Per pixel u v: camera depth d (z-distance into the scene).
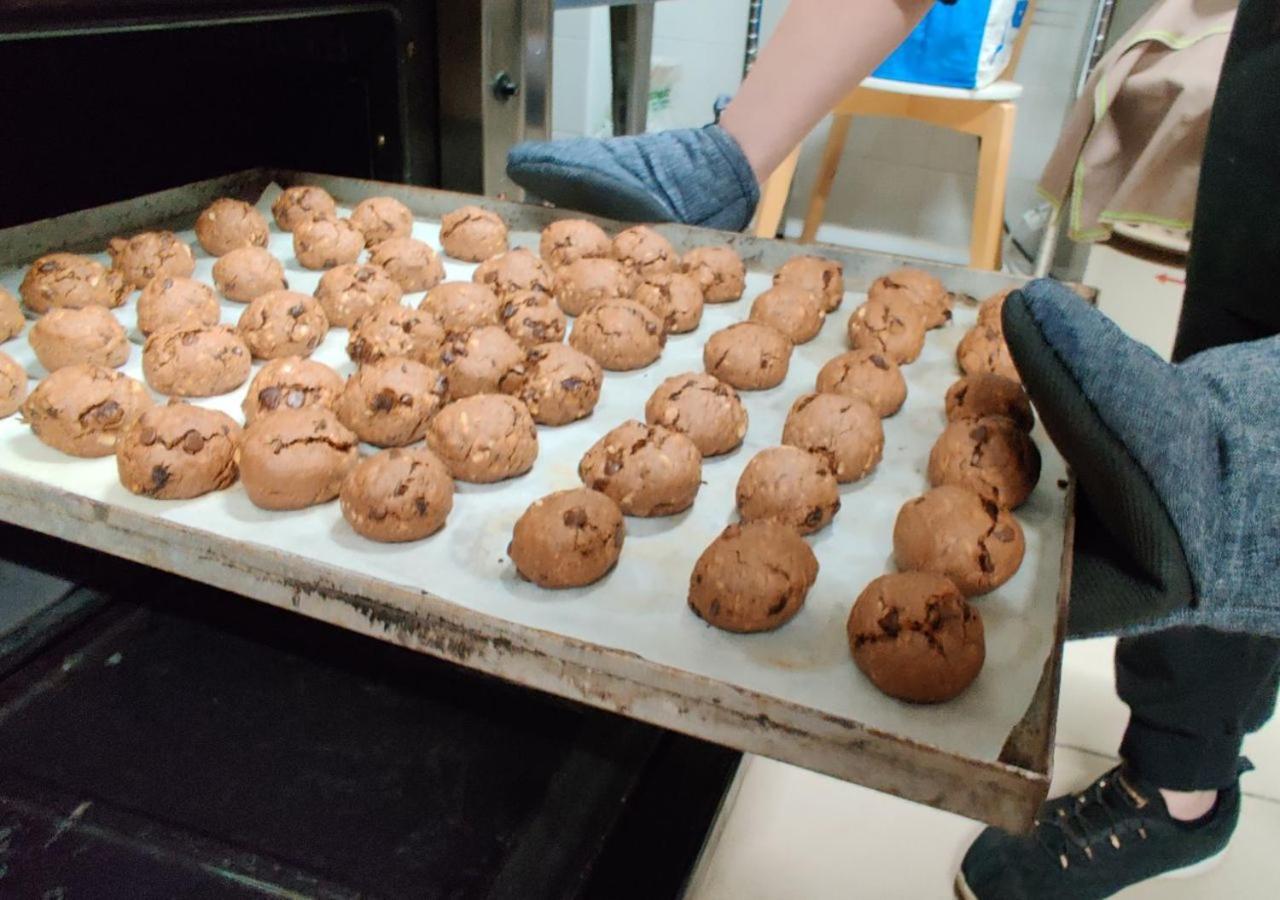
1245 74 1.04
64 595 1.32
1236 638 1.27
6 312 1.45
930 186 3.63
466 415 1.20
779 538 1.00
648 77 2.77
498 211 1.84
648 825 1.10
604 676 0.80
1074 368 0.79
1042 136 3.38
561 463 1.26
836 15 1.52
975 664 0.89
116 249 1.62
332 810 1.08
